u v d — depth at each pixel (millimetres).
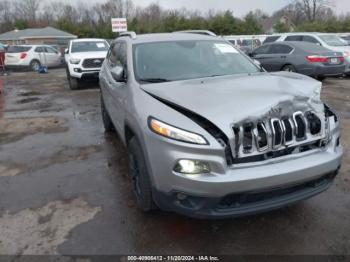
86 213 3281
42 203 3496
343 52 10320
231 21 45438
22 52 19328
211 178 2410
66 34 37719
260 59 11148
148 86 3203
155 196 2752
